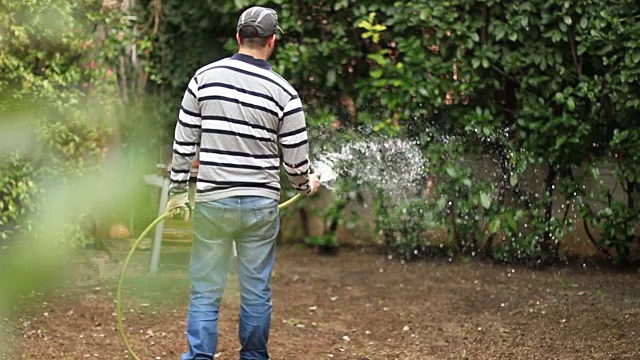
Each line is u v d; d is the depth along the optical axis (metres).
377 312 5.95
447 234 7.62
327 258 7.75
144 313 5.62
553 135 7.12
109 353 4.81
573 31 6.99
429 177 7.57
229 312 5.80
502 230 7.50
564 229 7.28
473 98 7.52
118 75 7.90
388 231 7.81
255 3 7.50
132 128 7.28
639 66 6.65
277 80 3.83
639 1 6.77
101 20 6.94
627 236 7.18
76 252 6.15
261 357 4.04
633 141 6.86
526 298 6.32
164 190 5.40
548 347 5.08
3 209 5.97
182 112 3.83
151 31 8.27
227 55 8.11
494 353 4.97
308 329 5.50
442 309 6.04
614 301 6.21
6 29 5.95
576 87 7.07
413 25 7.28
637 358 4.83
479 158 7.47
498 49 7.17
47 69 6.32
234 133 3.74
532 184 7.40
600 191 7.16
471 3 7.15
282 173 8.00
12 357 4.60
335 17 7.59
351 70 7.80
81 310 5.54
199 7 7.96
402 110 7.48
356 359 4.86
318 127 7.72
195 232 3.90
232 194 3.77
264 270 3.95
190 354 3.87
